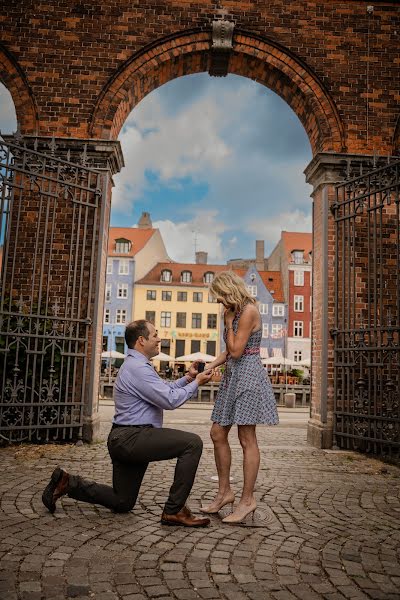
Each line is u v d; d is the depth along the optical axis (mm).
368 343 6715
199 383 3531
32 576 2465
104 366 48469
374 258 6562
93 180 7297
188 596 2311
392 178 6828
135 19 7785
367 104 7836
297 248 51469
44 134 7445
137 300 50969
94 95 7562
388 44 8000
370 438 6445
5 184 6117
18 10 7656
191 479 3307
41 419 6539
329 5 8023
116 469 3439
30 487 4223
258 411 3441
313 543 3107
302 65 7863
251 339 3604
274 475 5129
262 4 7961
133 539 3035
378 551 3004
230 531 3262
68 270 6789
